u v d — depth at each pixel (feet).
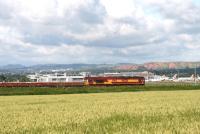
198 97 141.49
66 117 62.54
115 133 42.47
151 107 81.76
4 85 361.71
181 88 345.10
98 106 89.92
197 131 42.39
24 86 369.50
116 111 72.23
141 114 66.18
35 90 317.83
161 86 373.40
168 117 61.00
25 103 129.18
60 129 48.08
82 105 100.07
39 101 142.61
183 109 75.05
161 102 104.37
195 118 57.21
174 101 109.70
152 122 53.26
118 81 409.49
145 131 43.04
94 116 63.46
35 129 49.08
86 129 46.91
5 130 48.52
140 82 415.64
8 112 81.30
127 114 66.49
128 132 42.93
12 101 147.23
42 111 81.05
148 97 148.66
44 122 55.83
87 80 404.77
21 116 68.80
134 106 86.07
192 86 370.73
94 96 182.60
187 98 131.64
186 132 42.01
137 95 180.14
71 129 47.70
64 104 111.34
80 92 297.12
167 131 42.57
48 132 45.32
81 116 63.57
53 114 69.82
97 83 405.39
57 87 363.76
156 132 42.14
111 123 53.21
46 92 294.87
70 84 394.52
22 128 50.21
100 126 49.80
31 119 61.31
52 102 131.34
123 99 134.62
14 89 329.93
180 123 50.37
